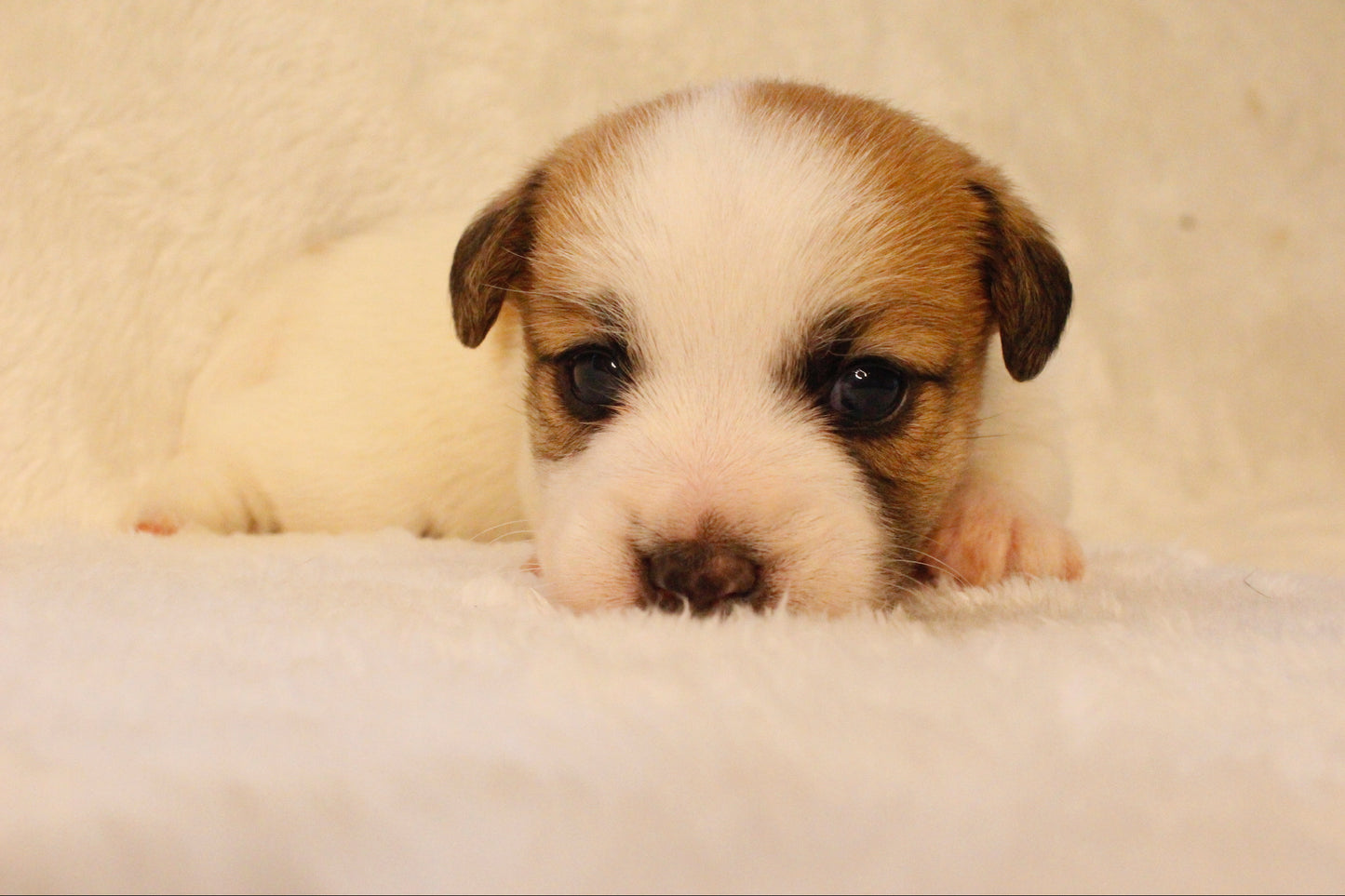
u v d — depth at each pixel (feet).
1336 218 1.46
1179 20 1.43
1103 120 1.43
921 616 0.69
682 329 0.72
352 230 1.20
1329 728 0.52
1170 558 0.87
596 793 0.44
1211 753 0.50
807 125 0.78
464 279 0.83
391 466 0.98
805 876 0.41
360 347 1.00
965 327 0.77
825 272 0.72
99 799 0.43
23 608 0.63
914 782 0.46
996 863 0.41
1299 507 1.27
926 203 0.76
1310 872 0.43
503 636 0.58
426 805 0.43
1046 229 0.81
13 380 1.06
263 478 0.99
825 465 0.70
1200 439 1.41
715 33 1.30
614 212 0.74
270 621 0.61
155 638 0.58
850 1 1.34
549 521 0.75
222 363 1.08
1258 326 1.44
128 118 1.10
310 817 0.42
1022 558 0.78
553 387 0.78
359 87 1.18
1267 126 1.45
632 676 0.52
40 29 1.06
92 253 1.09
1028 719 0.50
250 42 1.14
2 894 0.40
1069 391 1.39
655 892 0.40
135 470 1.10
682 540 0.67
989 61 1.39
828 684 0.52
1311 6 1.46
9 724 0.49
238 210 1.15
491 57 1.23
